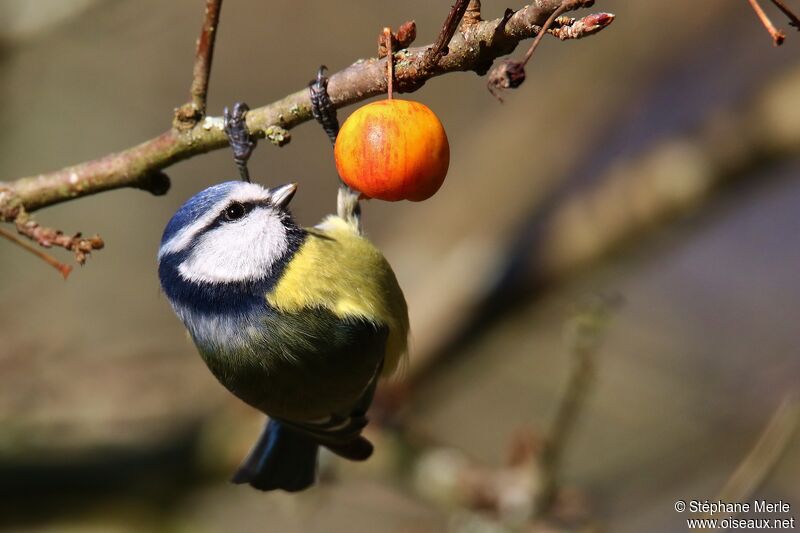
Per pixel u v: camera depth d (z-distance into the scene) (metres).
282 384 7.25
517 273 12.50
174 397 11.89
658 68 14.50
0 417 11.34
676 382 12.41
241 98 16.00
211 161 16.73
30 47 11.52
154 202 16.44
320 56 16.22
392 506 11.34
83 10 11.34
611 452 12.36
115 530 11.27
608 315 8.76
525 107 14.66
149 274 15.88
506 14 5.13
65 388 11.56
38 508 11.28
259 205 7.22
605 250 12.39
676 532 12.32
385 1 16.44
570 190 13.58
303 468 8.53
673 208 12.20
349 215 7.78
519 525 9.51
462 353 12.58
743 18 14.52
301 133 16.92
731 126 12.13
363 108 5.33
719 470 11.79
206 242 7.17
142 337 14.66
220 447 11.46
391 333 7.55
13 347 11.48
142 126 15.32
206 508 12.10
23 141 14.06
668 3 14.58
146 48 15.30
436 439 11.25
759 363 12.59
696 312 13.27
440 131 5.28
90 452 11.49
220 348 7.20
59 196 6.55
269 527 14.78
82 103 14.78
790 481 10.95
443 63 5.36
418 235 13.99
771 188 14.08
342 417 7.73
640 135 14.02
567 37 4.91
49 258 5.83
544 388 13.70
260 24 16.28
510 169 13.90
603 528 9.69
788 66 13.08
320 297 7.13
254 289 7.14
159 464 11.55
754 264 13.88
